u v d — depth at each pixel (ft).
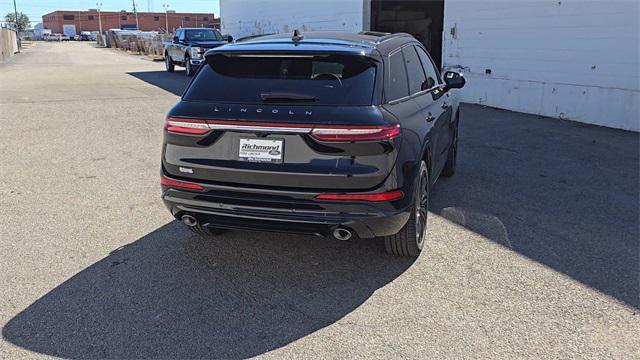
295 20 66.64
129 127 31.78
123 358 9.67
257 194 11.58
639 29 29.89
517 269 13.09
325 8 59.93
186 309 11.31
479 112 38.37
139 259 13.71
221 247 14.40
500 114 37.42
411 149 12.19
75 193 19.16
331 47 12.45
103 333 10.43
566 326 10.59
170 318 10.96
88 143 27.35
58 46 219.20
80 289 12.14
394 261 13.55
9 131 30.37
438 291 12.00
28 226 15.96
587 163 23.65
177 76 68.03
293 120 11.14
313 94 11.63
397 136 11.53
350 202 11.17
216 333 10.44
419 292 11.97
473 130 31.42
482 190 19.69
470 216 16.85
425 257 13.78
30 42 288.51
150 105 40.96
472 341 10.11
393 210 11.55
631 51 30.48
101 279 12.62
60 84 56.90
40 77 65.98
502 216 16.88
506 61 38.93
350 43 13.10
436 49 50.06
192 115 11.91
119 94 47.83
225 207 11.84
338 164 11.11
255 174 11.48
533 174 21.89
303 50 12.25
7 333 10.39
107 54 138.10
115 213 17.10
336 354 9.75
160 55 123.95
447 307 11.32
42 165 23.07
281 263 13.47
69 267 13.25
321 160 11.15
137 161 23.75
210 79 12.62
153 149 26.03
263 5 75.41
